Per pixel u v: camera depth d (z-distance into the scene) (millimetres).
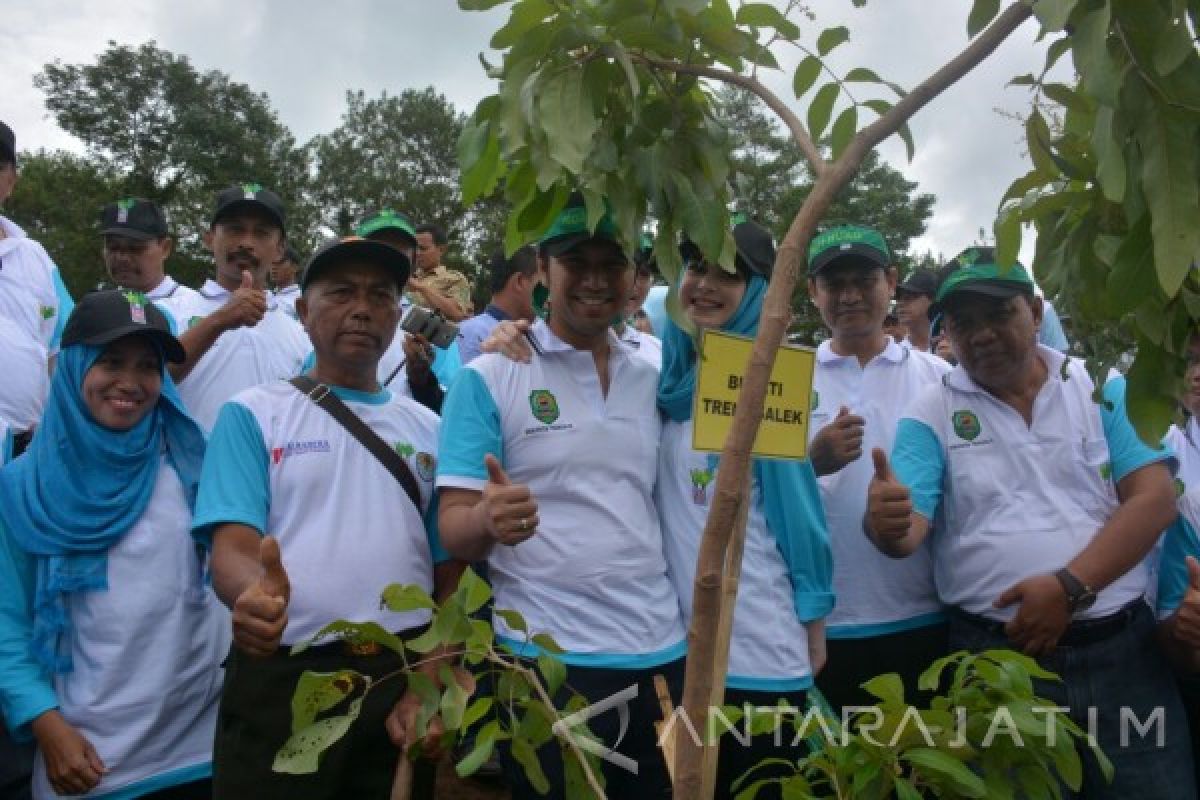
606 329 2648
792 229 1314
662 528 2758
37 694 2439
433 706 1535
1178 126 1257
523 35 1350
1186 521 2988
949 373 3055
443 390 3840
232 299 3471
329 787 2240
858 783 1430
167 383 2811
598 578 2479
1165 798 2699
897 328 7141
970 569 2887
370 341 2545
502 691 1516
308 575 2340
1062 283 1707
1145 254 1404
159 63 45625
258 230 4059
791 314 1312
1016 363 2848
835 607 3160
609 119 1478
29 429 3609
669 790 2484
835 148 1555
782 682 2631
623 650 2447
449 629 1454
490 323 4742
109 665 2496
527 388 2561
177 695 2582
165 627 2584
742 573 2691
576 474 2529
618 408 2637
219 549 2287
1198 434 3197
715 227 1490
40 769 2512
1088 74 1219
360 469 2484
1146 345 1651
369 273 2545
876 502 2582
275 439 2451
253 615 1861
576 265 2510
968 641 2939
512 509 2043
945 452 2977
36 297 3887
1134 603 2828
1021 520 2820
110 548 2572
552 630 2449
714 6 1448
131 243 4840
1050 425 2867
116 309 2664
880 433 3334
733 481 1300
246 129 47875
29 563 2541
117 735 2480
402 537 2480
